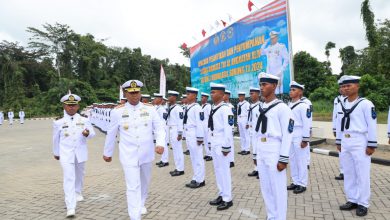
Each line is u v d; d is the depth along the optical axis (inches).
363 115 198.7
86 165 389.4
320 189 258.8
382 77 1156.5
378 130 600.4
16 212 226.2
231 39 632.4
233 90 634.8
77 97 235.5
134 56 2247.8
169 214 210.4
